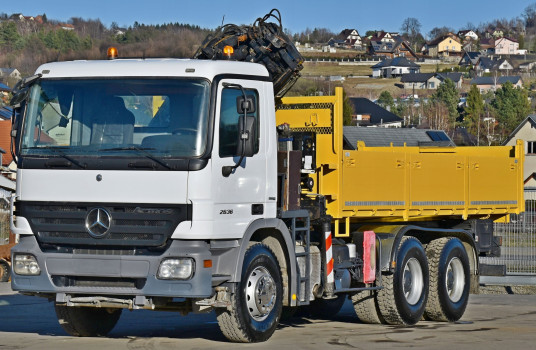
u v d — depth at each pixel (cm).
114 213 1142
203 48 1438
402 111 17262
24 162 1179
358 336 1370
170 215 1127
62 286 1164
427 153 1778
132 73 1167
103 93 1170
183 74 1154
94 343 1251
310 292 1350
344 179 1429
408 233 1617
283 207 1288
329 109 1427
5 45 10731
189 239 1127
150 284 1128
